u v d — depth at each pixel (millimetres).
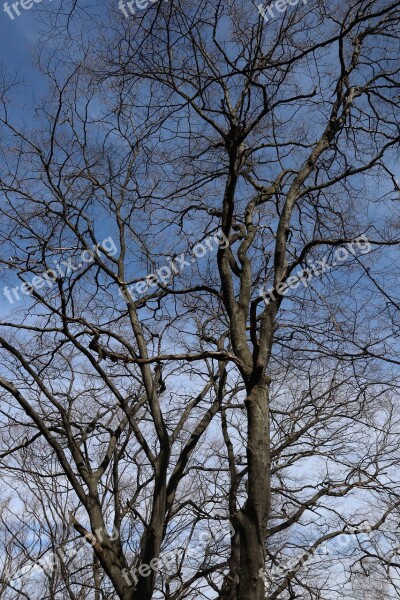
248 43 8859
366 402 11195
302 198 10352
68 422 8852
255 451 7039
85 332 8688
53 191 9656
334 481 11641
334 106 9312
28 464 12367
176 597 10625
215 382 11758
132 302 9758
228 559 10836
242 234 9695
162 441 8703
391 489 10883
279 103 8344
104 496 11227
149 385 9109
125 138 10406
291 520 11102
